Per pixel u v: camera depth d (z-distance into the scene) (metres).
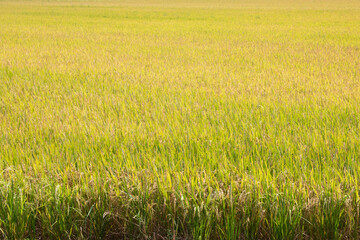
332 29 22.05
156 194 3.31
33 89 7.44
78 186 3.35
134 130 4.76
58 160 3.75
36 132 4.66
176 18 31.83
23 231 3.22
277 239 3.12
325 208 3.14
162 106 6.00
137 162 3.70
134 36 18.59
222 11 41.69
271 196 3.19
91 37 17.97
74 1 72.12
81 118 5.43
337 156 3.85
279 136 4.48
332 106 5.92
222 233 3.17
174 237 3.13
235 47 14.66
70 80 8.38
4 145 4.23
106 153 3.92
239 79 8.52
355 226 3.16
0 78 8.62
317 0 77.62
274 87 7.59
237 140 4.36
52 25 24.88
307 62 11.10
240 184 3.35
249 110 5.85
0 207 3.25
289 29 22.14
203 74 9.20
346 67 10.11
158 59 11.67
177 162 3.69
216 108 6.05
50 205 3.27
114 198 3.27
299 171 3.51
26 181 3.44
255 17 32.66
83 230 3.29
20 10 42.50
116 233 3.32
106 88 7.62
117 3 64.69
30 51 13.20
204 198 3.18
